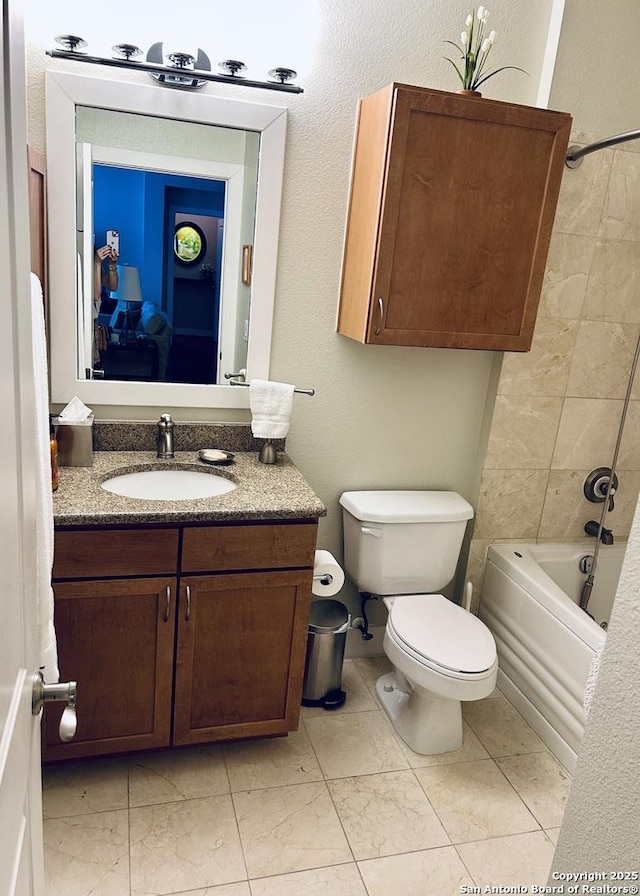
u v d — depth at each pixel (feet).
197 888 5.42
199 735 6.54
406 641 6.88
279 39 6.63
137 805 6.16
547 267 7.75
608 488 8.12
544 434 8.40
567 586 8.66
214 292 7.08
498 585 8.43
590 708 2.70
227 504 6.07
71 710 3.10
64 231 6.47
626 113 7.60
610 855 2.59
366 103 6.69
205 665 6.33
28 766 2.92
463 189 6.34
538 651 7.64
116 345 6.95
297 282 7.34
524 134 6.33
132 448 7.23
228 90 6.61
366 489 8.29
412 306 6.57
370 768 6.87
